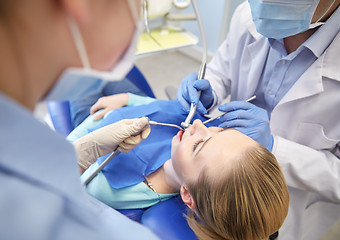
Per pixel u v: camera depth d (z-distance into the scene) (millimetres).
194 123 862
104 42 311
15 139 273
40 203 284
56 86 302
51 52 270
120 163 908
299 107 920
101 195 887
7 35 245
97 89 375
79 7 247
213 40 2520
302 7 703
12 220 261
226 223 714
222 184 722
